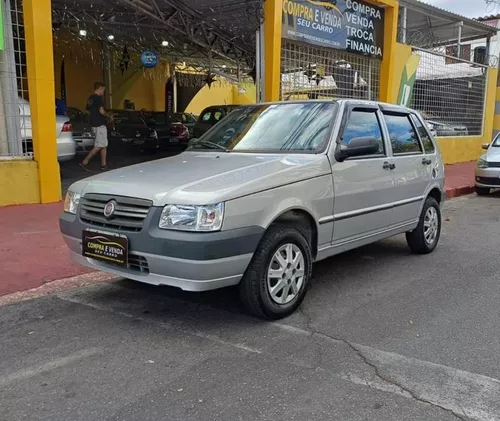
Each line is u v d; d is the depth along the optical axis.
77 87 21.67
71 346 3.75
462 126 17.95
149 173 4.26
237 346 3.74
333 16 11.80
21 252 5.90
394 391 3.11
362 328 4.07
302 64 11.48
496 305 4.61
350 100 5.21
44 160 8.27
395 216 5.60
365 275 5.52
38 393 3.11
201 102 31.09
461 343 3.79
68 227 4.27
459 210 10.12
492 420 2.81
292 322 4.19
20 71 8.25
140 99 24.80
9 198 8.10
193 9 12.24
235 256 3.71
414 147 6.10
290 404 2.97
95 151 12.48
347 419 2.83
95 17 14.00
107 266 4.06
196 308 4.50
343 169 4.72
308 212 4.31
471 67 18.05
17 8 8.14
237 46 16.84
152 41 17.95
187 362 3.50
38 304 4.58
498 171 11.62
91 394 3.10
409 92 15.10
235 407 2.95
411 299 4.76
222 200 3.62
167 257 3.61
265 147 4.88
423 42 18.08
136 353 3.63
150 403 2.99
